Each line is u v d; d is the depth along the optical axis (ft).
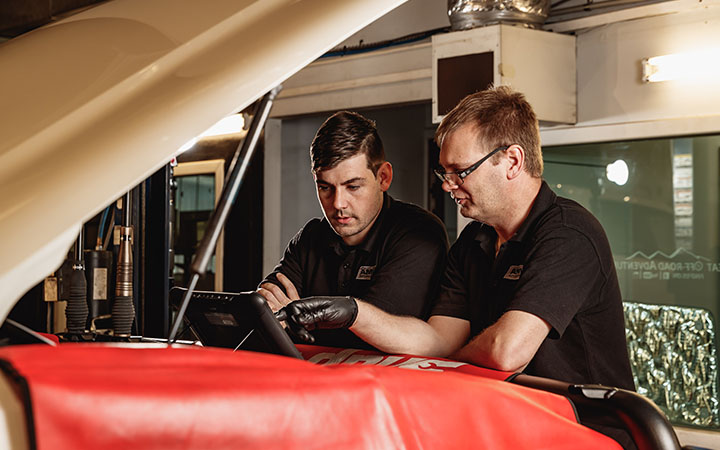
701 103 10.69
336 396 2.60
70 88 2.65
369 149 7.04
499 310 6.08
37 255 2.27
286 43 2.72
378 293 6.74
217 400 2.27
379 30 14.57
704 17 10.61
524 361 5.35
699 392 11.03
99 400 2.03
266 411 2.37
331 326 5.25
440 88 11.62
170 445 2.15
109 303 5.46
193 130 2.59
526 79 11.21
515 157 5.93
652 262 11.48
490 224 6.24
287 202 16.61
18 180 2.36
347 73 15.03
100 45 2.87
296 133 16.46
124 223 4.63
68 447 1.96
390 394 2.86
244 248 16.70
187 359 2.44
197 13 2.88
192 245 17.48
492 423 3.13
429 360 4.83
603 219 11.94
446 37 11.54
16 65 2.88
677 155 11.19
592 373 5.82
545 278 5.53
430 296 6.89
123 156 2.47
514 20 11.19
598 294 5.81
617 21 11.43
